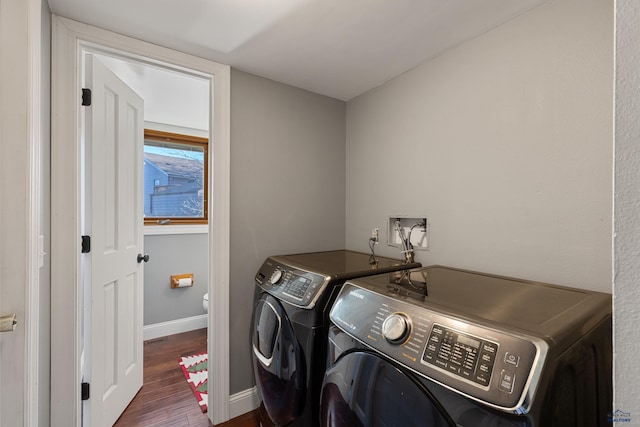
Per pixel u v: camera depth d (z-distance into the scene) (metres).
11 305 0.90
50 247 1.24
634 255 0.37
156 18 1.27
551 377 0.56
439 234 1.53
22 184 0.91
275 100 1.86
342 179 2.17
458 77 1.45
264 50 1.52
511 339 0.62
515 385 0.56
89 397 1.44
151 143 2.91
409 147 1.71
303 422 1.15
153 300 2.82
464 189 1.42
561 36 1.09
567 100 1.08
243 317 1.75
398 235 1.77
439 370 0.67
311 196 2.02
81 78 1.38
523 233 1.20
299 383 1.17
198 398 1.89
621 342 0.38
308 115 2.00
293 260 1.63
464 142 1.42
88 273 1.44
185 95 2.28
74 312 1.30
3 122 0.89
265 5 1.18
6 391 0.89
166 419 1.70
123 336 1.76
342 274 1.23
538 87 1.16
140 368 1.97
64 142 1.27
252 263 1.78
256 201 1.79
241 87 1.73
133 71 1.92
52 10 1.22
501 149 1.27
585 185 1.03
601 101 1.00
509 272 1.24
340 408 0.91
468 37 1.39
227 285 1.67
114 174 1.68
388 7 1.19
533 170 1.17
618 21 0.38
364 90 1.99
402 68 1.69
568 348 0.62
